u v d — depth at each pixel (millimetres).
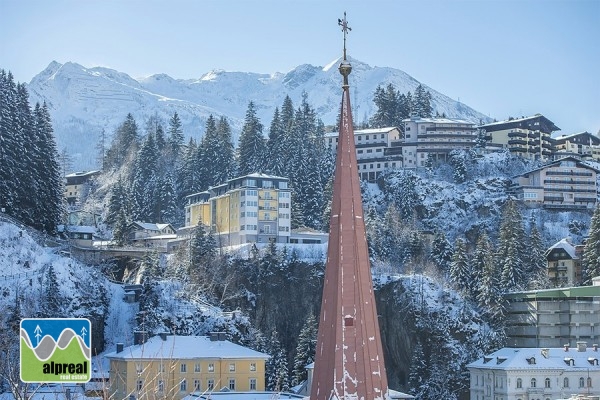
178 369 171250
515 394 184625
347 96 56812
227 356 174500
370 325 54219
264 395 139125
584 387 186000
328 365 53750
